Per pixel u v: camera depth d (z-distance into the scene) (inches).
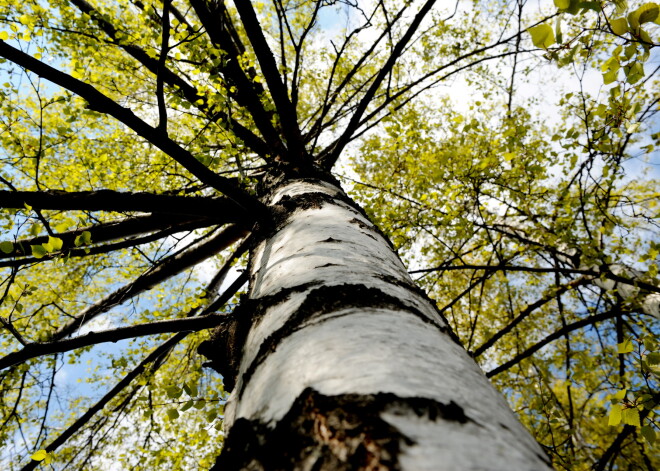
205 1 106.8
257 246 67.9
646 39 42.8
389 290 34.9
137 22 130.6
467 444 17.2
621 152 112.0
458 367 25.0
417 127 159.0
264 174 126.3
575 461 135.6
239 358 39.8
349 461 17.3
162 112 57.9
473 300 224.2
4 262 65.1
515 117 163.5
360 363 23.0
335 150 137.1
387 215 138.0
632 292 138.3
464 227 142.6
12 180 132.1
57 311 165.5
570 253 187.3
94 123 169.6
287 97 112.7
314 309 31.7
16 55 47.7
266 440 21.9
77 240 62.9
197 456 128.3
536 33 40.5
